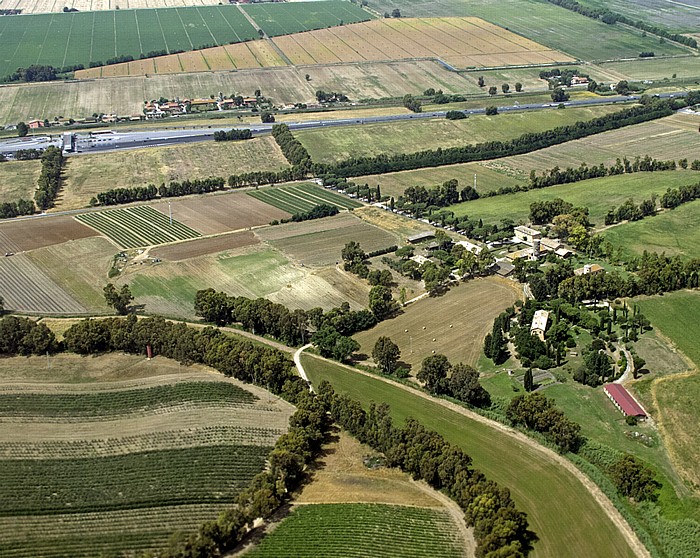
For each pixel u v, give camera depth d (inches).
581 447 7396.7
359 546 6245.1
